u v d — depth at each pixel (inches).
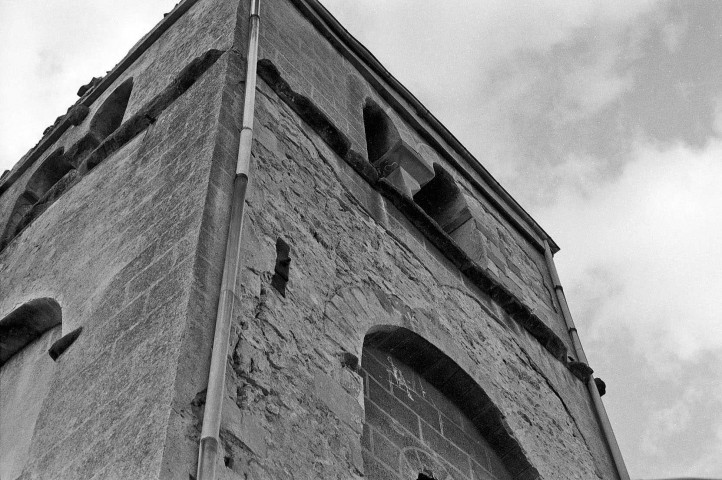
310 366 363.3
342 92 589.9
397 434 410.0
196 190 386.3
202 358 313.7
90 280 394.6
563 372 569.3
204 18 563.5
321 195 460.1
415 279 487.5
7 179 625.6
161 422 289.7
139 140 472.4
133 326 340.2
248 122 424.5
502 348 520.1
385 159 604.4
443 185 659.4
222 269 350.9
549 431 501.4
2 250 507.8
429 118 678.5
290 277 390.6
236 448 304.7
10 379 422.0
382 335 438.3
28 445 361.7
